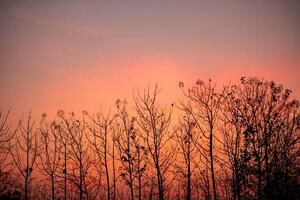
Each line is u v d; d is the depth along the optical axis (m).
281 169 21.45
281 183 21.23
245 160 22.36
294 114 22.09
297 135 21.83
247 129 22.56
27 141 26.88
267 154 21.91
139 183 26.92
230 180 23.27
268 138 22.12
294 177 21.20
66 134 29.22
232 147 23.20
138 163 27.14
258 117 22.83
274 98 22.70
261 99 23.08
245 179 22.31
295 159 21.52
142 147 27.05
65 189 27.97
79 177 28.28
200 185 25.14
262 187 21.64
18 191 24.27
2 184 23.58
